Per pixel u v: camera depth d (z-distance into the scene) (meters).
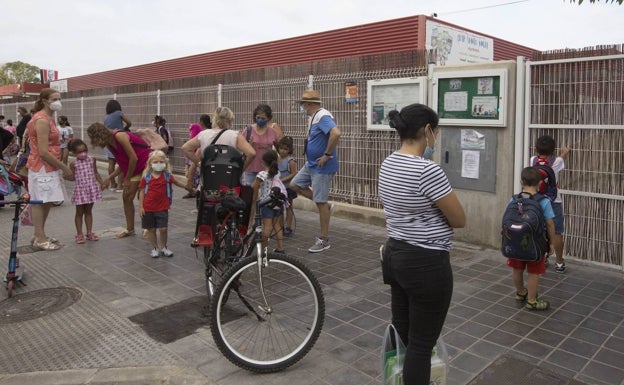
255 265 3.59
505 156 6.19
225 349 3.40
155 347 3.83
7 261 6.12
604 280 5.23
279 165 6.94
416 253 2.58
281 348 3.58
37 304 4.77
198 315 4.43
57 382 3.38
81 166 6.80
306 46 12.52
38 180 6.41
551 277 5.33
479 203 6.48
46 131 6.27
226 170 4.55
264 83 9.67
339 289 5.01
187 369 3.48
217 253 4.28
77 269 5.78
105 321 4.34
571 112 5.71
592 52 5.54
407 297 2.83
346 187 8.38
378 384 3.28
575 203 5.77
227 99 10.67
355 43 11.55
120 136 6.76
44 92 6.34
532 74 5.93
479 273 5.47
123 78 20.09
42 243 6.62
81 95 17.30
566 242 5.87
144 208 6.07
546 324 4.16
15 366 3.62
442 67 6.69
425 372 2.66
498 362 3.53
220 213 4.21
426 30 10.70
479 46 13.05
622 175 5.42
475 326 4.12
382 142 7.76
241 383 3.31
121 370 3.50
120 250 6.56
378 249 6.50
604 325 4.13
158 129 12.07
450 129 6.62
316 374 3.41
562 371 3.40
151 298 4.84
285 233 7.18
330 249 6.50
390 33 10.98
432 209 2.59
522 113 6.02
